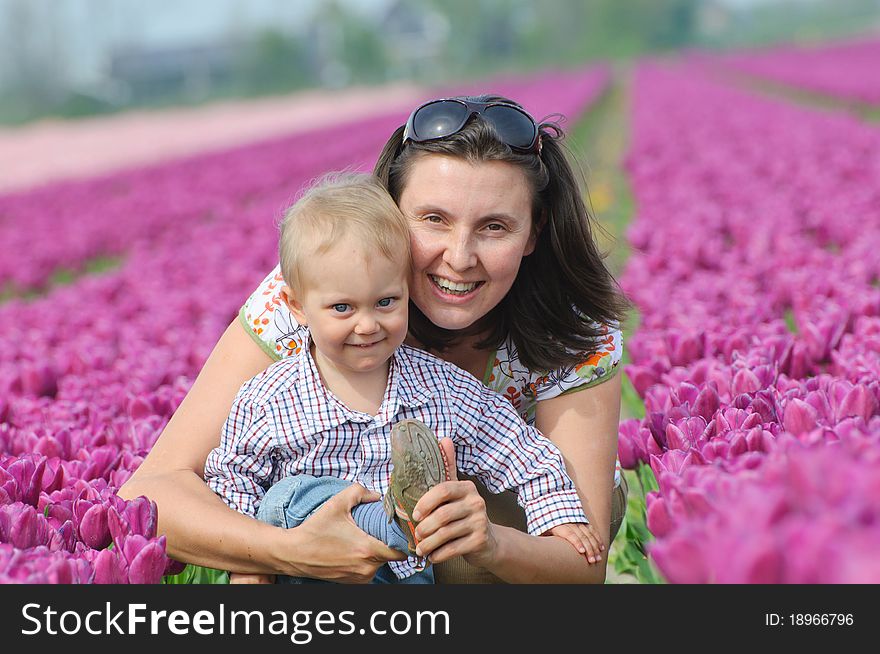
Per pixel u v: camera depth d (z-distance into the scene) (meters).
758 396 4.92
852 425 4.03
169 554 4.47
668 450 4.71
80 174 49.22
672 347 7.02
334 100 128.12
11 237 23.17
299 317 4.75
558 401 5.06
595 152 35.16
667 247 12.66
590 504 4.80
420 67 191.88
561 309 4.97
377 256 4.36
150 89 178.12
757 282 10.61
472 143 4.45
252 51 172.38
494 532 4.20
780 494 2.71
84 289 14.13
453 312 4.70
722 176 23.28
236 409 4.68
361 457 4.66
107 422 6.54
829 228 13.97
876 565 2.29
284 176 35.06
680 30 185.75
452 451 4.15
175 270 16.42
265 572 4.39
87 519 4.20
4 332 12.13
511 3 188.00
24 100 147.12
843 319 7.58
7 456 5.62
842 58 90.25
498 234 4.58
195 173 38.59
